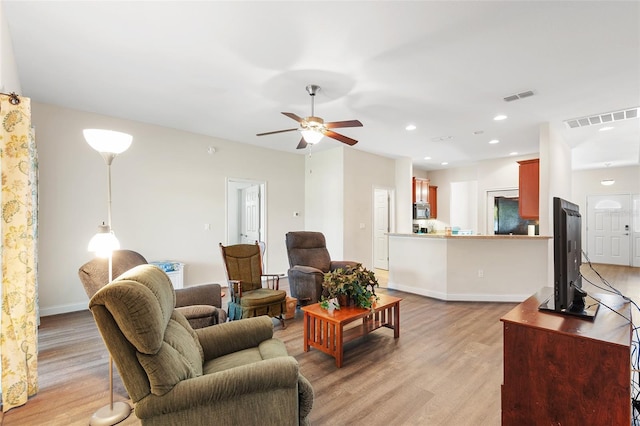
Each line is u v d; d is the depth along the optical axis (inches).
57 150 153.9
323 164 253.6
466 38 94.8
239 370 54.4
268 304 132.4
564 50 101.0
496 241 179.3
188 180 199.6
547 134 175.3
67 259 156.4
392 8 81.4
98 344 118.3
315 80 123.7
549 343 54.6
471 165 321.7
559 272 61.2
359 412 76.7
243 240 306.3
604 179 320.5
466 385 89.1
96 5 80.7
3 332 78.2
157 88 132.4
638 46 98.3
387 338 123.8
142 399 48.6
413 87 129.6
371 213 261.7
